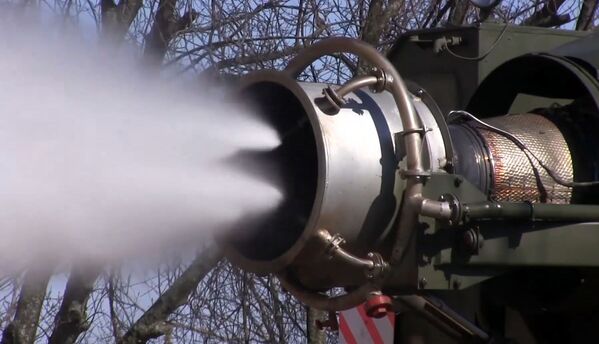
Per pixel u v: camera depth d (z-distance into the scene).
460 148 17.23
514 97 19.50
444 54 21.41
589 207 16.59
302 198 17.23
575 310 18.09
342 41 16.47
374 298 15.92
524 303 18.12
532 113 18.72
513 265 16.27
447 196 15.88
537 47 21.34
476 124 17.94
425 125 16.33
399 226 15.96
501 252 16.20
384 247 16.27
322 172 15.70
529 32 21.38
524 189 17.25
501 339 17.19
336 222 15.86
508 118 18.31
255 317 33.94
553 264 16.47
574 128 18.00
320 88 16.30
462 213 15.80
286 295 34.31
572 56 18.69
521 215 16.17
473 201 16.06
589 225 16.61
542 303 18.12
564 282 17.84
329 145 15.76
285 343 34.19
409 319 21.30
